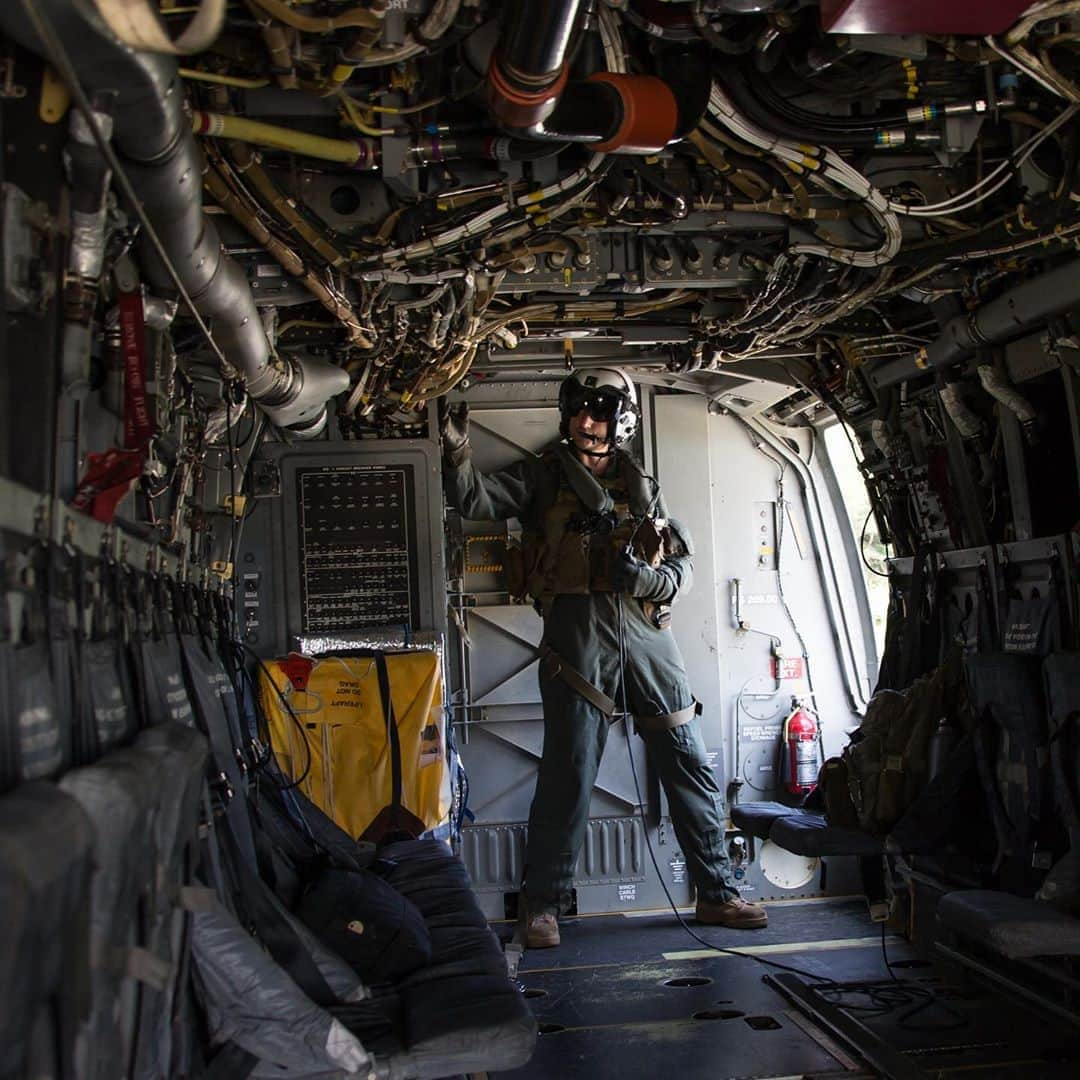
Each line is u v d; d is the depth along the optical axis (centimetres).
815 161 387
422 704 543
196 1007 275
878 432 632
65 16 194
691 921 660
